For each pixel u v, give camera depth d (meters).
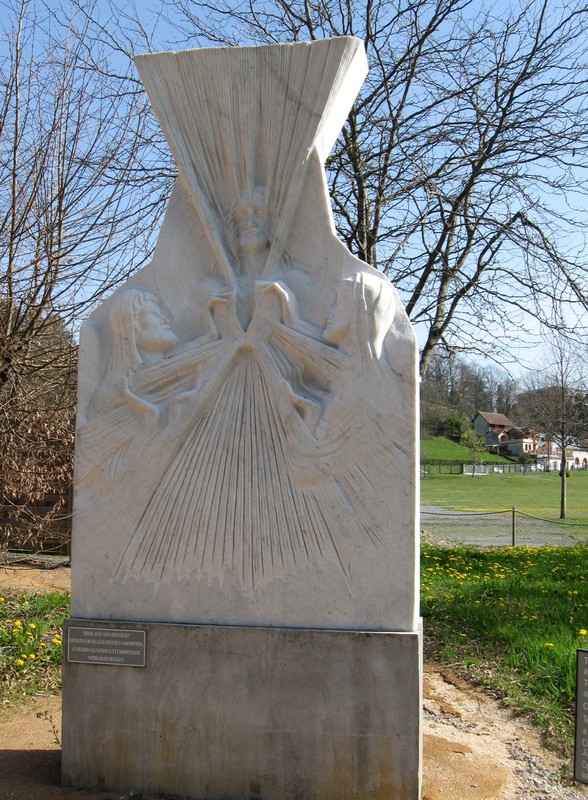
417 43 9.83
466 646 5.28
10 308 6.80
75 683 3.07
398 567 2.93
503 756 3.51
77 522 3.21
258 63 3.23
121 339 3.28
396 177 10.07
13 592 7.20
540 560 9.36
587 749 2.81
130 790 3.00
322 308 3.17
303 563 3.01
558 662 4.55
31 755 3.38
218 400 3.19
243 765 2.93
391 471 2.96
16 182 6.98
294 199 3.22
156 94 3.33
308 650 2.92
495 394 55.06
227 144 3.28
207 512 3.12
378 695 2.85
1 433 7.14
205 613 3.07
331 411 3.03
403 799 2.81
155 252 3.38
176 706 3.00
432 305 10.43
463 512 20.80
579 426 21.27
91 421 3.25
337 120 3.41
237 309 3.23
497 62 9.83
